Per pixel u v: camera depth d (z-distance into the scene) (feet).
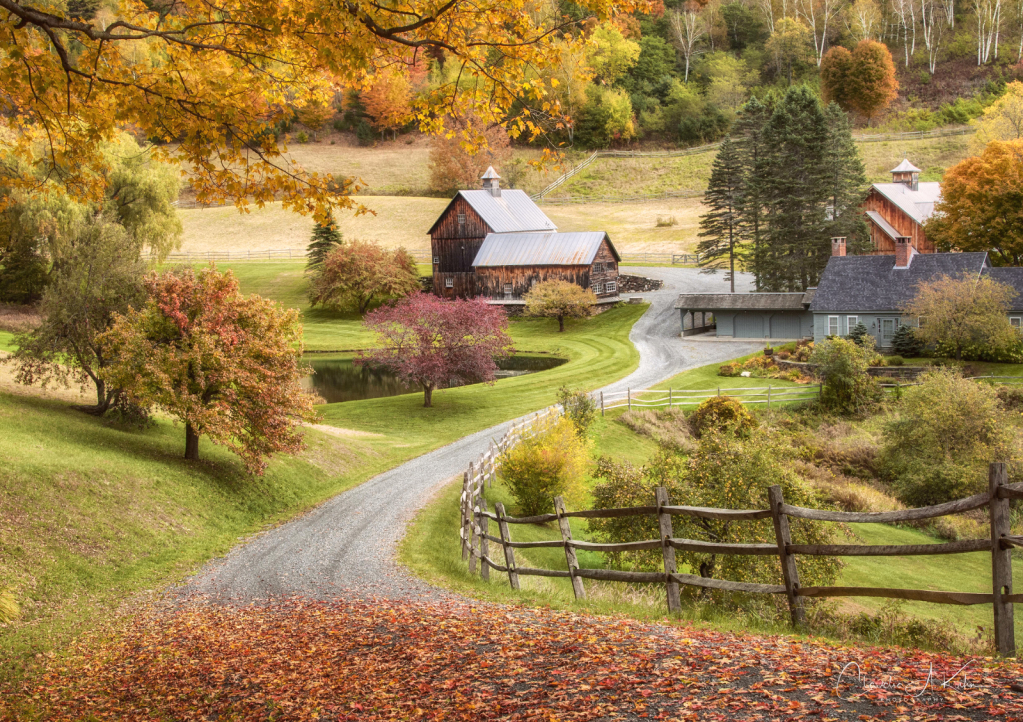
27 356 86.43
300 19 29.37
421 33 31.45
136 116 32.42
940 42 464.24
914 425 116.16
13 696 28.14
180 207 393.70
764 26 505.25
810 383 161.27
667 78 470.80
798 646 23.22
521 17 31.73
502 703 21.06
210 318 77.20
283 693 25.13
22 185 35.68
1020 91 313.53
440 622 32.81
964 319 161.99
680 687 20.31
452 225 275.80
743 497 58.13
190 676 28.68
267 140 32.96
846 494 105.29
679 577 32.14
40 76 31.68
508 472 82.28
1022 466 107.34
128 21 33.27
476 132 34.06
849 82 425.28
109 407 88.63
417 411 144.25
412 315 145.89
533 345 224.12
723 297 211.20
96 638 38.19
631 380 171.73
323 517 73.26
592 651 24.72
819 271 236.22
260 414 77.05
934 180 355.15
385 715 21.75
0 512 54.08
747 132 241.55
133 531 59.82
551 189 406.21
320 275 273.33
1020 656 20.85
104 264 85.97
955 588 77.41
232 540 64.80
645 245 320.70
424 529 66.28
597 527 62.64
